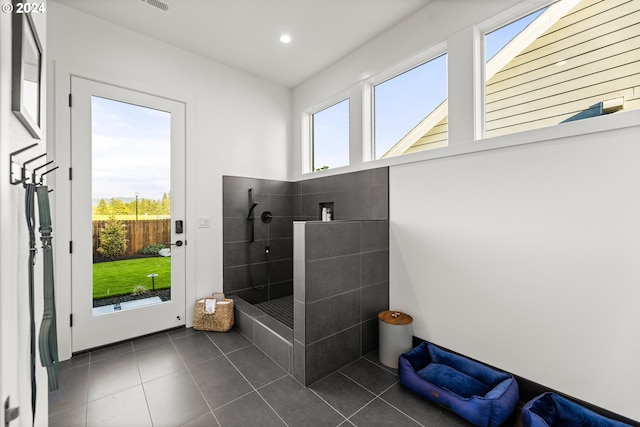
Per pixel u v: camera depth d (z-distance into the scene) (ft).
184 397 5.77
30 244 2.73
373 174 8.81
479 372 6.01
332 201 10.24
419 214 7.60
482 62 6.77
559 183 5.33
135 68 8.25
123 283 8.13
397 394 5.92
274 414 5.32
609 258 4.83
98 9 7.37
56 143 7.07
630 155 4.63
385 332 7.09
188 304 9.23
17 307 2.38
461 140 6.78
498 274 6.13
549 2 5.80
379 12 7.70
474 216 6.52
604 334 4.88
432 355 6.77
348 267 7.15
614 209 4.78
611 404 4.82
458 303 6.80
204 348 7.81
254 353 7.56
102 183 7.79
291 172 12.22
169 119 8.94
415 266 7.68
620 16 5.18
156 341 8.20
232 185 10.30
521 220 5.80
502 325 6.07
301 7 7.43
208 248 9.70
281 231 11.76
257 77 11.10
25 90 2.59
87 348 7.50
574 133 5.10
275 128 11.66
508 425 5.03
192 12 7.53
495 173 6.18
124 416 5.23
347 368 6.94
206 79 9.71
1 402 1.63
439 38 7.20
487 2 6.36
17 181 2.26
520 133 5.75
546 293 5.49
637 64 4.99
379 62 8.66
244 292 10.60
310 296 6.30
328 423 5.11
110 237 7.91
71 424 5.02
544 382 5.51
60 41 7.11
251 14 7.66
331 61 10.10
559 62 5.83
